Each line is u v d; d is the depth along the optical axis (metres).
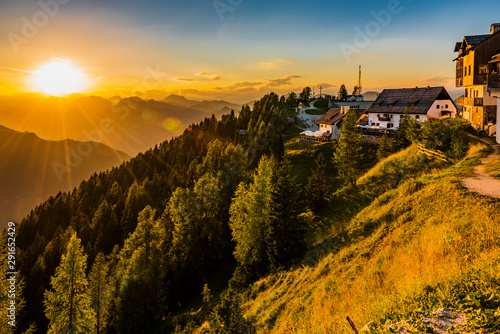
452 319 7.45
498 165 25.16
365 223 23.77
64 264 35.22
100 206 76.50
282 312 18.36
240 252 36.41
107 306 41.00
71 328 34.31
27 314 49.56
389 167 40.78
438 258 13.40
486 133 42.59
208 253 49.53
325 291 17.11
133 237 43.00
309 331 13.34
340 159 40.94
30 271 56.69
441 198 20.39
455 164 29.62
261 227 34.44
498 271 9.27
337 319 12.62
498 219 14.59
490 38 46.38
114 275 43.47
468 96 55.38
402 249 16.66
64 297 34.97
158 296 39.75
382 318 8.95
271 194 30.38
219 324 20.50
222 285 43.62
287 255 28.20
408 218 20.56
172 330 35.41
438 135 40.16
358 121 83.06
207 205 50.75
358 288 15.00
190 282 46.34
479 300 7.61
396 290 11.97
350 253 20.39
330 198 38.22
